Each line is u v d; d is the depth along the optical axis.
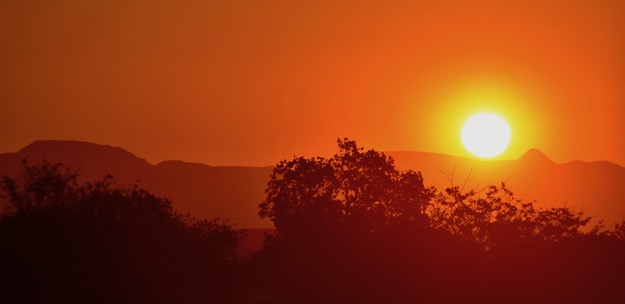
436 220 99.69
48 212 73.06
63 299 67.88
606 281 86.81
